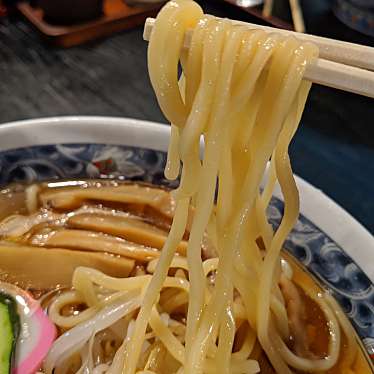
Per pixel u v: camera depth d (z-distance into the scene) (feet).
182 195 0.48
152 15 1.19
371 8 1.15
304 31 1.14
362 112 1.03
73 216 0.73
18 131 0.76
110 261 0.67
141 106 1.00
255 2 1.23
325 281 0.68
